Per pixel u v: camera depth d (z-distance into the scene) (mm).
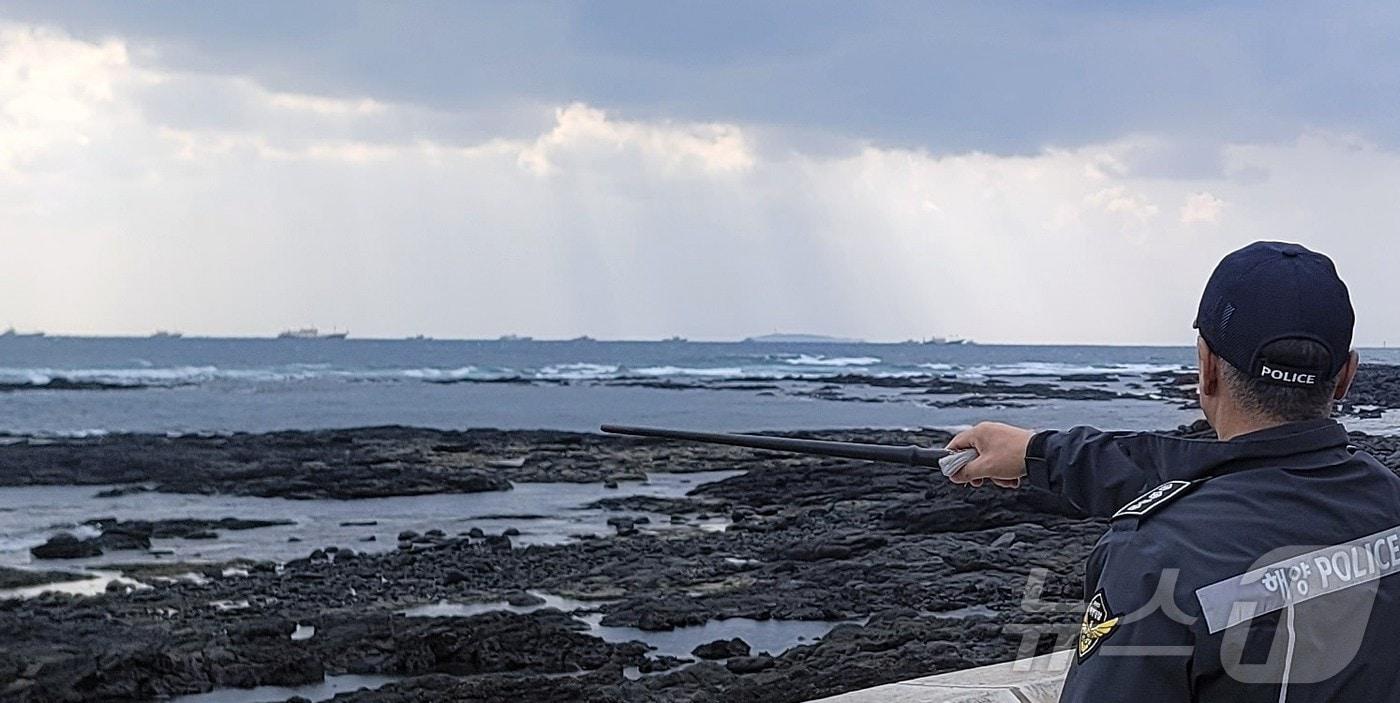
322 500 27297
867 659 11070
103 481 30016
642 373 110125
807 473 28016
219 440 40156
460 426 51344
